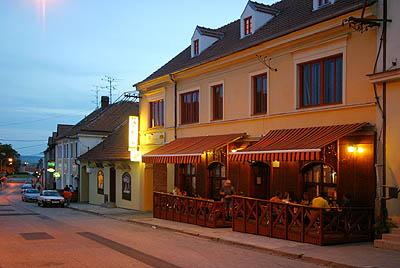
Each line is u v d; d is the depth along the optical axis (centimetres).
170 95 2708
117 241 1628
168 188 2689
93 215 2905
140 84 3003
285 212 1570
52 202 3791
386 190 1425
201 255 1330
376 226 1442
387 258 1205
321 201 1501
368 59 1523
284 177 1831
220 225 1950
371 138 1491
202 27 2706
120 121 4778
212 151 2062
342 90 1616
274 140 1762
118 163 3350
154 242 1606
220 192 2094
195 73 2447
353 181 1529
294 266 1166
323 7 1839
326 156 1488
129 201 3225
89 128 4628
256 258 1284
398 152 1404
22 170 18025
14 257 1295
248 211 1758
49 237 1739
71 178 5069
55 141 6031
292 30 1764
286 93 1862
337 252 1302
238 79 2148
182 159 2164
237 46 2208
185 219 2170
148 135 2942
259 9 2250
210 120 2339
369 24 1490
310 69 1772
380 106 1465
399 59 1415
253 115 2044
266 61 1969
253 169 2009
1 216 2823
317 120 1716
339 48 1627
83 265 1175
